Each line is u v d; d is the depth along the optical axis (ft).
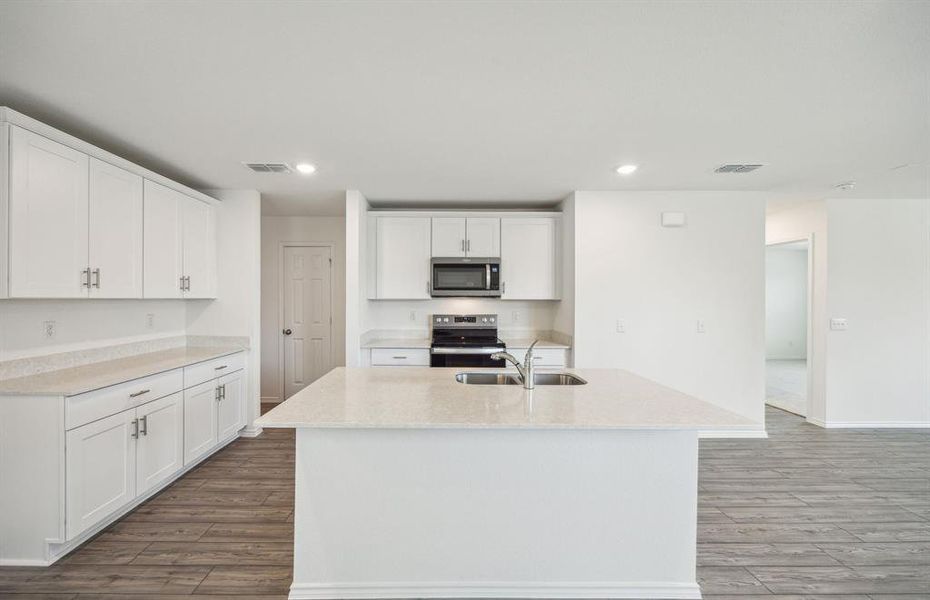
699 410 6.46
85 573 6.86
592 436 6.50
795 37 5.49
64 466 7.03
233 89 6.86
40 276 7.39
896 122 8.14
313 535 6.42
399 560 6.44
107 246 8.86
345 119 8.03
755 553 7.60
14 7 4.85
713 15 5.07
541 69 6.29
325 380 8.56
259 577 6.83
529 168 11.12
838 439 13.73
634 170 11.23
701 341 13.66
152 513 8.75
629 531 6.51
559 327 15.29
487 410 6.44
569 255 14.10
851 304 14.99
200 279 12.32
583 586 6.48
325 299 17.80
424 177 11.93
